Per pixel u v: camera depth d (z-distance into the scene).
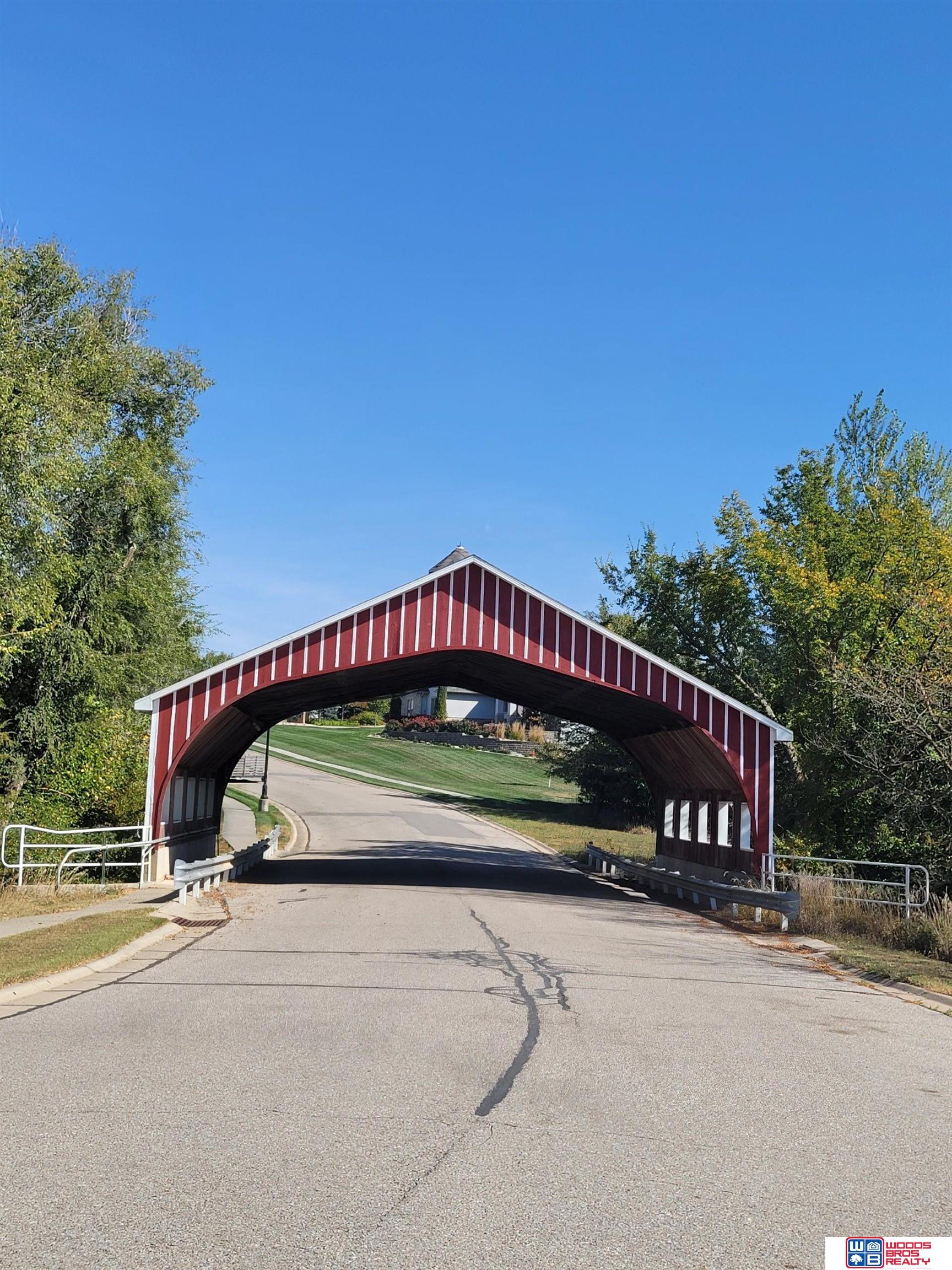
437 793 65.44
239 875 26.39
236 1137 6.04
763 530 32.41
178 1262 4.37
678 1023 9.89
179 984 11.23
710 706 23.92
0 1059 7.85
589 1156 5.88
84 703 27.22
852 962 14.71
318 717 113.69
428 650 23.94
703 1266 4.49
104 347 29.06
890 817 24.53
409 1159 5.73
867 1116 6.96
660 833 32.66
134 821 25.44
